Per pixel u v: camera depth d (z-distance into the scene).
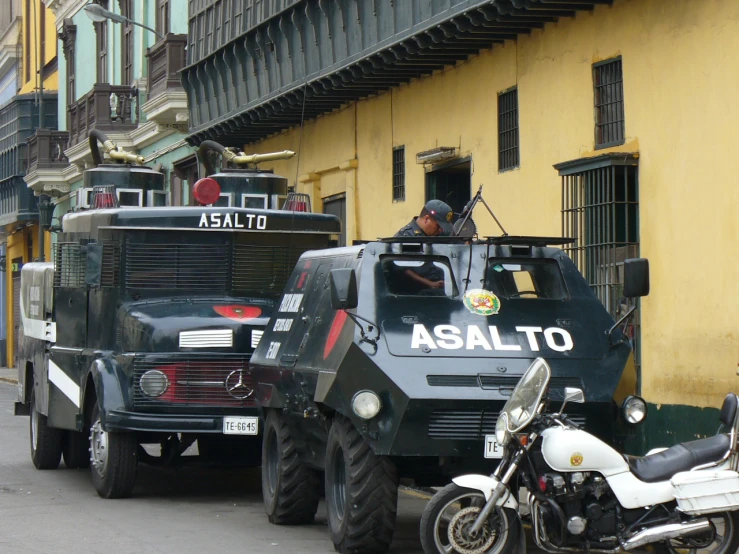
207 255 14.31
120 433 13.54
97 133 17.66
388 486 9.80
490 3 16.45
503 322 10.33
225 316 13.66
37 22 50.62
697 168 14.20
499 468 8.96
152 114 31.73
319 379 10.38
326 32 22.11
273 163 28.42
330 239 14.82
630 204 15.45
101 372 13.54
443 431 9.59
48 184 44.59
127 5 37.25
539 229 17.39
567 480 8.78
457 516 8.87
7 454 18.62
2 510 12.91
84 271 14.72
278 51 24.27
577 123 16.56
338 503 10.34
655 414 14.85
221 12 27.52
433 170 20.66
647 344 15.06
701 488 8.68
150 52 31.95
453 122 20.02
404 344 9.92
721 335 13.76
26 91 52.75
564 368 10.01
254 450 14.49
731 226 13.61
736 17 13.54
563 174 16.41
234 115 26.25
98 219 14.44
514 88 18.14
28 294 17.73
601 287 15.66
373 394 9.64
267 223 14.46
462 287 10.55
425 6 18.31
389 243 10.73
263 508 13.17
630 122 15.45
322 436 10.89
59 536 11.24
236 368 13.42
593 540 8.80
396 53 19.48
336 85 21.98
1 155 51.84
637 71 15.29
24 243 52.16
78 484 15.10
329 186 25.31
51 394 15.62
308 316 11.49
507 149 18.50
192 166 32.44
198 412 13.34
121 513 12.70
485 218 19.05
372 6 20.23
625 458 8.93
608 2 15.81
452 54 19.28
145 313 13.68
